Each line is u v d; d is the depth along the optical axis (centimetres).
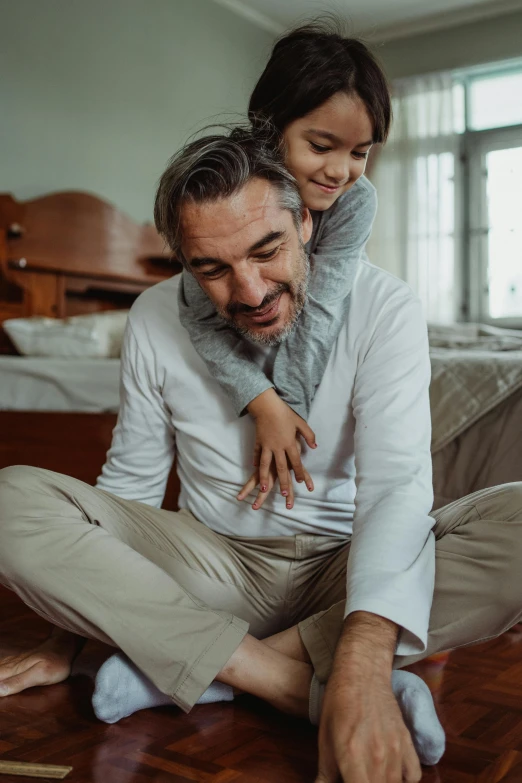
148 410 130
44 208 391
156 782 90
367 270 121
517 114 582
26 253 383
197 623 102
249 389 114
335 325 114
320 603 123
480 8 570
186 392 125
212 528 127
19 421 258
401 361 112
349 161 117
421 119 601
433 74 593
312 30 120
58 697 117
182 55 503
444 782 90
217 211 99
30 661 123
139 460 132
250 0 543
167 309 128
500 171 588
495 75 587
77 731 104
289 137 116
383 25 599
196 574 122
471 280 598
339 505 122
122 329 333
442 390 202
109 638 104
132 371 129
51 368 269
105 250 419
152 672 102
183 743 100
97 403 264
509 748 100
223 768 94
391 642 91
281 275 103
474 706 115
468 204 599
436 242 596
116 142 457
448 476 198
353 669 86
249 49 560
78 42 433
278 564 122
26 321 320
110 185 454
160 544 121
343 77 113
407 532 98
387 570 95
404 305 115
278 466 114
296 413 116
